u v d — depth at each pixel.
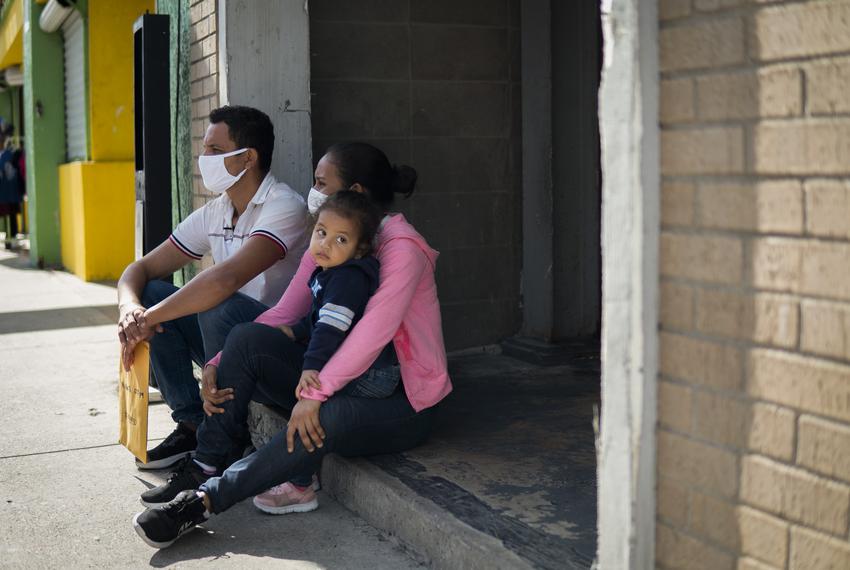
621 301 2.11
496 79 5.52
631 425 2.11
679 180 2.03
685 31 1.99
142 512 3.32
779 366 1.85
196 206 5.34
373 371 3.36
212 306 3.77
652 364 2.10
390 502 3.24
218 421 3.47
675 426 2.09
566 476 3.39
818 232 1.77
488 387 4.78
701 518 2.04
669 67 2.03
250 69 4.73
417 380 3.46
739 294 1.92
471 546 2.79
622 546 2.14
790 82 1.79
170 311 3.70
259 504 3.52
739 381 1.93
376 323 3.21
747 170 1.88
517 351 5.49
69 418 4.96
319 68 5.15
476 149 5.52
